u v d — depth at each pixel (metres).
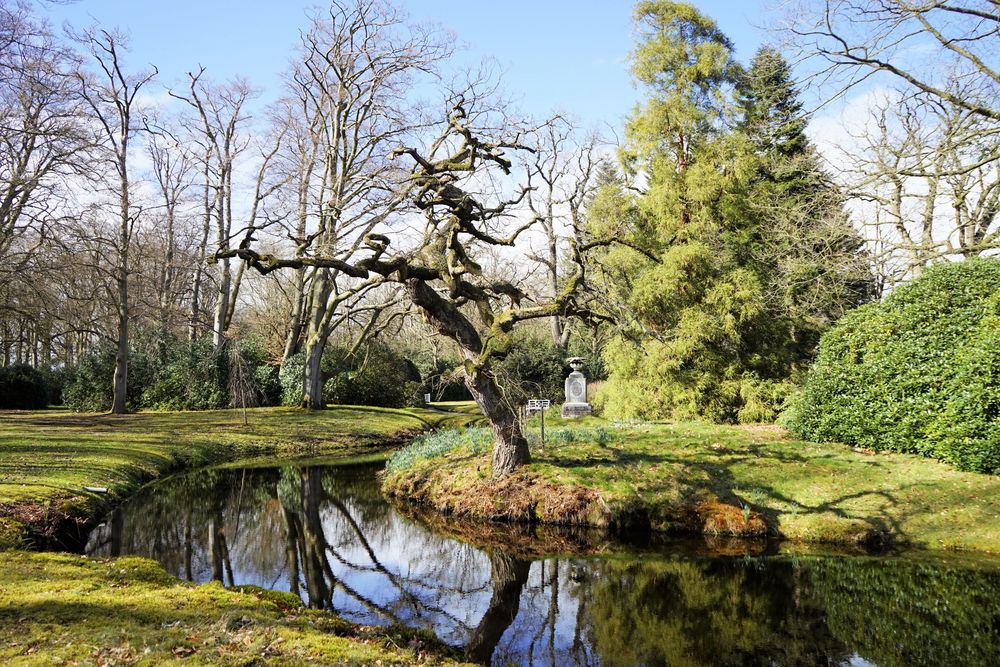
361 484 16.12
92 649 4.55
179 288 36.47
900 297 13.87
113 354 28.61
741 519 10.58
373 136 27.38
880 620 7.20
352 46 27.78
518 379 13.08
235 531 11.54
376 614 7.74
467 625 7.45
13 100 18.34
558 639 7.02
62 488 11.16
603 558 9.71
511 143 10.96
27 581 6.22
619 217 23.34
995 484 10.40
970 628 6.90
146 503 13.00
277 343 35.44
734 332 20.31
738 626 7.19
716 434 15.55
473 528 11.58
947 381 11.69
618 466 12.52
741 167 21.59
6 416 24.06
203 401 28.53
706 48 22.09
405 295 15.71
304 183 27.77
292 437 23.23
